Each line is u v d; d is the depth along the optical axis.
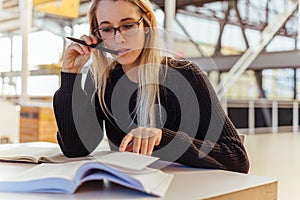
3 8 4.68
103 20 1.01
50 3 4.18
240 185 0.76
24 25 4.52
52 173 0.73
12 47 4.59
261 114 6.73
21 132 3.86
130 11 1.00
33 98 3.99
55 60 3.86
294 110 7.42
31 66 4.24
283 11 7.02
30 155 1.07
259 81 7.82
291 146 4.16
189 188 0.73
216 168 0.94
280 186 2.14
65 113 1.08
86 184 0.72
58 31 4.12
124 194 0.67
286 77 8.31
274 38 7.29
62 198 0.65
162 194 0.67
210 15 7.19
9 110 4.18
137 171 0.72
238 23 7.48
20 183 0.70
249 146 4.12
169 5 4.00
